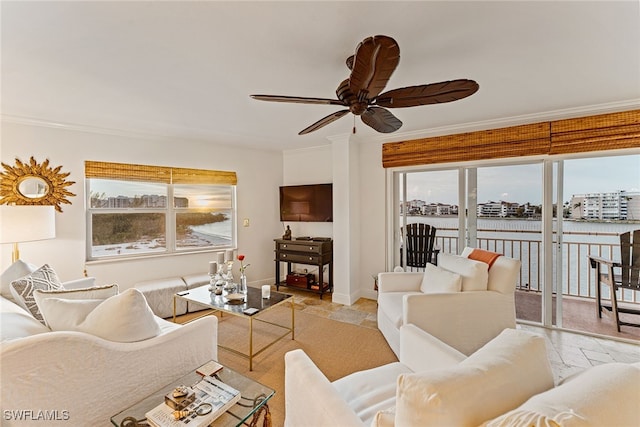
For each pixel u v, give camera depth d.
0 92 2.27
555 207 2.96
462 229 3.43
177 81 2.10
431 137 3.50
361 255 4.09
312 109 2.70
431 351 1.37
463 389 0.71
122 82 2.11
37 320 1.52
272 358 2.40
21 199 2.83
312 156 4.49
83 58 1.77
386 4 1.30
